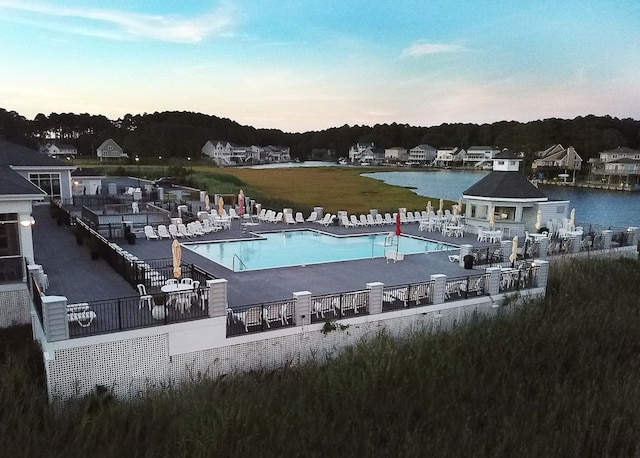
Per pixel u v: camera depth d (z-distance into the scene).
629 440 9.60
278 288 15.30
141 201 35.06
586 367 12.54
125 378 10.16
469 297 15.22
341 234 27.06
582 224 31.12
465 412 10.07
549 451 9.11
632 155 102.38
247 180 73.62
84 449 7.81
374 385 10.37
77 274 15.32
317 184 71.44
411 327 13.89
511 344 13.25
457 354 12.46
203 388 9.82
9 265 14.07
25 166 30.00
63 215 24.77
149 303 11.38
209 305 10.90
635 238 26.09
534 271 17.12
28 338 12.72
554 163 107.75
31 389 9.67
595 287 19.08
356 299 13.09
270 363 11.84
